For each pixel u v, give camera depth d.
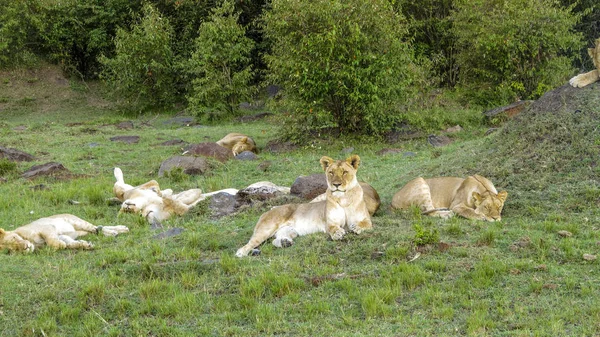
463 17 23.98
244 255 8.89
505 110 20.34
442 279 7.55
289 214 9.52
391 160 15.73
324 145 18.58
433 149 16.36
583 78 12.12
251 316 7.00
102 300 7.62
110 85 29.62
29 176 15.17
